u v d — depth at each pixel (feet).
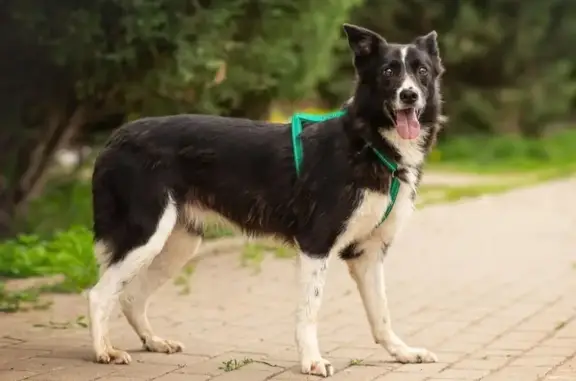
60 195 41.06
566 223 43.42
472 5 75.97
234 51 34.17
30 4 31.19
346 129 18.86
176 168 19.99
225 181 19.86
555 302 26.53
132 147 20.02
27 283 27.96
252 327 23.75
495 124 80.94
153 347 20.92
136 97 33.55
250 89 35.53
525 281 29.94
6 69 33.71
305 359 18.90
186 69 31.45
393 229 19.57
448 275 31.14
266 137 19.77
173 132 20.11
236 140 19.86
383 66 18.71
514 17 76.54
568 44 80.48
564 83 84.89
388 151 18.70
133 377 18.58
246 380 18.42
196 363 19.85
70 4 31.14
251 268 31.96
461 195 53.78
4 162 36.78
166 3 31.12
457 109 79.36
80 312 25.03
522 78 80.84
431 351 21.04
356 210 18.75
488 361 19.99
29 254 29.55
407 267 32.65
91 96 34.45
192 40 31.78
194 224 20.62
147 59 32.12
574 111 103.40
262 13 33.99
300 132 19.42
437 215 45.96
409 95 18.21
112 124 39.06
